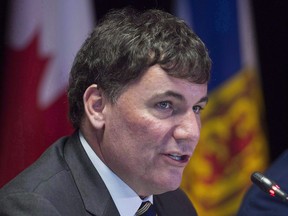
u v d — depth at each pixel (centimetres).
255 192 443
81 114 295
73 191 287
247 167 589
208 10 572
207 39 573
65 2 502
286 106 600
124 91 275
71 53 499
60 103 493
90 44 290
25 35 492
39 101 490
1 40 487
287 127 601
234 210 584
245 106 586
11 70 487
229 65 581
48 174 288
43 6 496
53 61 496
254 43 588
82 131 297
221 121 582
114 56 277
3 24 488
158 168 279
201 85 276
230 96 583
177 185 284
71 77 299
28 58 490
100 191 288
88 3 506
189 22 561
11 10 489
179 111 275
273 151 604
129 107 274
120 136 279
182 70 269
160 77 270
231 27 578
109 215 286
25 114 487
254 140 589
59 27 500
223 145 583
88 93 286
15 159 485
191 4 563
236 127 585
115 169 288
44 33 495
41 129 488
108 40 282
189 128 275
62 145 305
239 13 580
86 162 293
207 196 578
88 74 288
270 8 589
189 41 276
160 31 277
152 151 276
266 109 602
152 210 305
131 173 284
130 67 272
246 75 585
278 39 593
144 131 273
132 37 276
